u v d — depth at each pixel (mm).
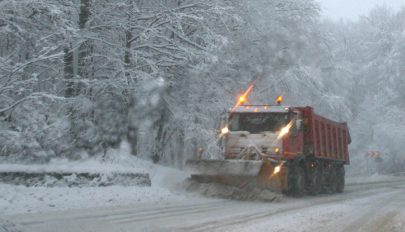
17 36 18641
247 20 23719
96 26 20906
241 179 16688
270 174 16484
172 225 10117
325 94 29984
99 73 21938
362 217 12414
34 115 17500
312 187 20391
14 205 12219
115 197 14742
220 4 22062
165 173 20219
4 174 14250
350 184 32656
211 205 14281
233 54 24266
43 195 13609
